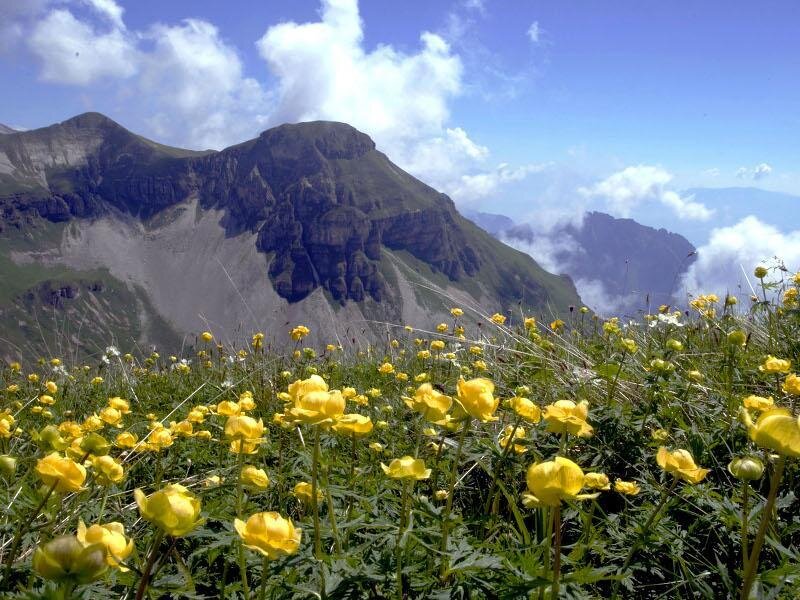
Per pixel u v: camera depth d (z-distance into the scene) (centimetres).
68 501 84
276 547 50
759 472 59
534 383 131
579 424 66
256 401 149
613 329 144
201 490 83
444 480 92
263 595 52
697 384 115
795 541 73
